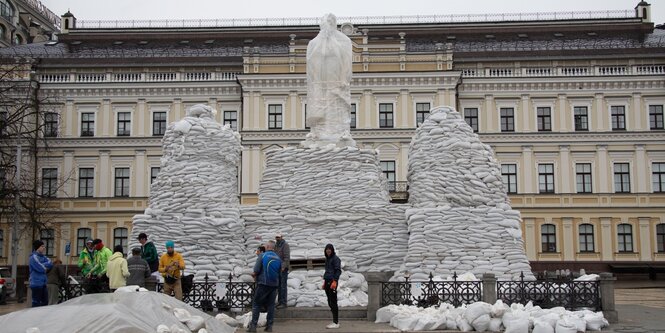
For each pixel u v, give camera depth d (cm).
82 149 5584
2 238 5253
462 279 1692
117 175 5584
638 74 5491
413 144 2098
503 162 5541
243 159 5472
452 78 5488
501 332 1416
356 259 1956
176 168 2033
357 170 2095
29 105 4269
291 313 1628
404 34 5931
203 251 1911
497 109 5600
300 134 5466
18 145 3966
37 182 4884
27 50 6044
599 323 1463
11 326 1054
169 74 5666
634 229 5394
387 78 5509
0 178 3928
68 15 6372
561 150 5509
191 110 2158
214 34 6231
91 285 1644
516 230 1908
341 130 2222
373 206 2023
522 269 1847
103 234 5488
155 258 1698
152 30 6391
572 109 5559
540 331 1371
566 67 5581
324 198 2059
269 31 6253
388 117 5541
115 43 6191
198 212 1956
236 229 1952
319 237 1973
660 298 2833
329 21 2278
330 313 1623
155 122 5644
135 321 1073
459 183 1962
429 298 1592
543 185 5503
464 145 2008
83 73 5634
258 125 5503
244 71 5547
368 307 1595
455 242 1877
